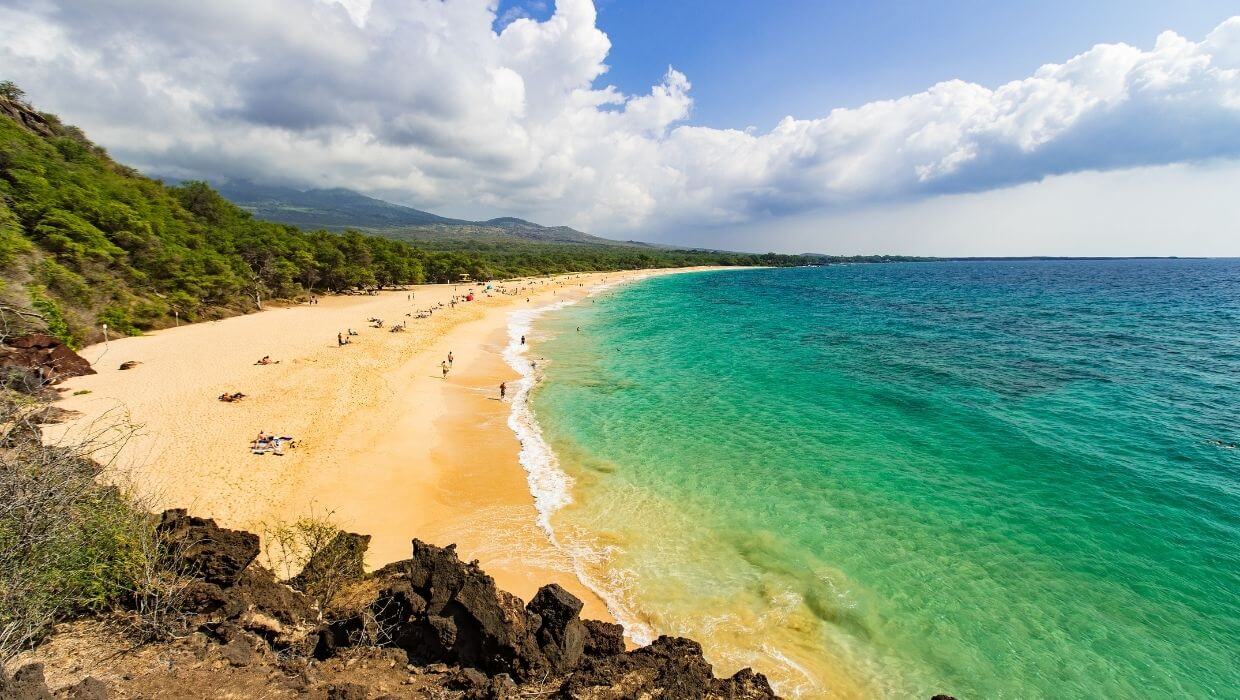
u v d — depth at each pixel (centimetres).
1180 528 1894
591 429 2895
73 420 2377
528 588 1574
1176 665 1327
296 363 3759
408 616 1051
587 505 2072
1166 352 4597
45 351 2962
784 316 7656
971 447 2623
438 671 978
